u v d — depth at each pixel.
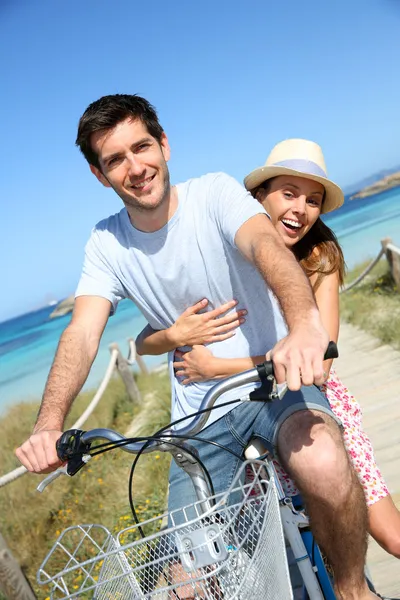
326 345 1.70
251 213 2.33
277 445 2.02
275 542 1.76
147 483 6.58
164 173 2.42
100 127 2.36
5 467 9.38
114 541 1.83
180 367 2.65
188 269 2.50
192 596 1.78
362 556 1.95
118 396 11.87
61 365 2.42
